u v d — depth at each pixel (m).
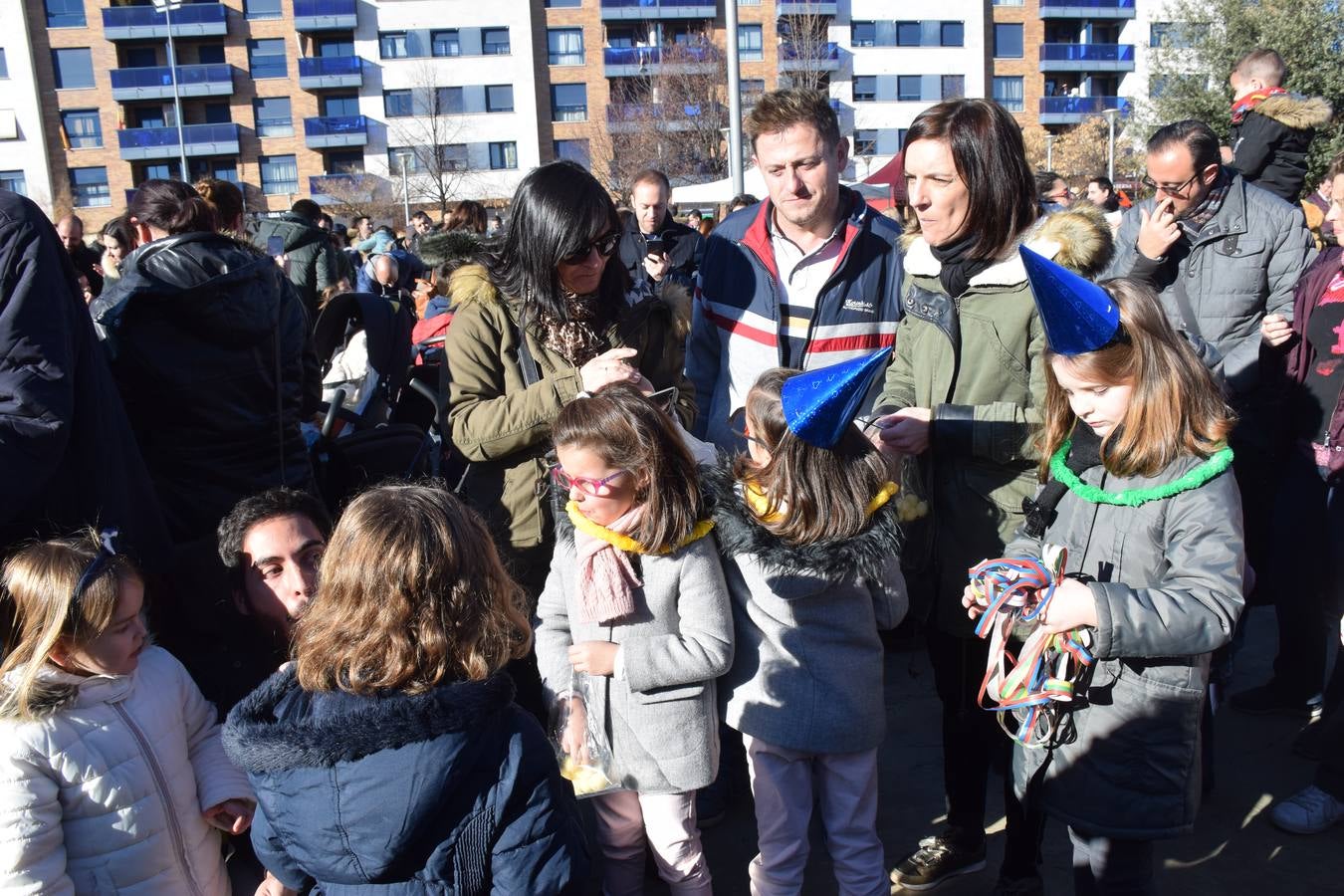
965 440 2.57
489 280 2.95
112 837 2.06
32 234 2.27
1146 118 29.11
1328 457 3.52
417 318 7.94
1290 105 4.62
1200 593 1.92
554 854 1.74
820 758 2.54
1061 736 2.11
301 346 3.23
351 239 17.33
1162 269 3.99
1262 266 3.80
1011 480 2.60
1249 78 4.86
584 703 2.44
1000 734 2.78
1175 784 2.05
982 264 2.62
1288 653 3.80
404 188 38.53
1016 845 2.63
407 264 9.77
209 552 2.77
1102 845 2.15
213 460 2.85
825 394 2.23
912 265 2.80
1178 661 2.03
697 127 28.77
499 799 1.71
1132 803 2.06
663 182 7.01
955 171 2.53
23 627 2.04
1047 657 2.07
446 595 1.75
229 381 2.83
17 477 2.15
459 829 1.70
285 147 44.97
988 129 2.50
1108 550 2.11
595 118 44.88
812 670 2.44
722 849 3.17
